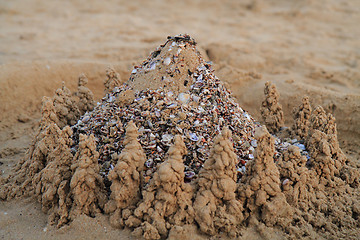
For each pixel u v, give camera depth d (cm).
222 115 370
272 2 1486
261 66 801
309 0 1416
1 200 334
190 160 329
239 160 343
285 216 295
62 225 291
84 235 279
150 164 321
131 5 1414
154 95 360
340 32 1116
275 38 1047
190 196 289
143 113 346
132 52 835
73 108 428
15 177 354
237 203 286
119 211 287
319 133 355
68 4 1380
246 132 374
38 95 611
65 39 965
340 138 520
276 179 295
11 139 502
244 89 648
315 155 343
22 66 625
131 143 294
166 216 282
